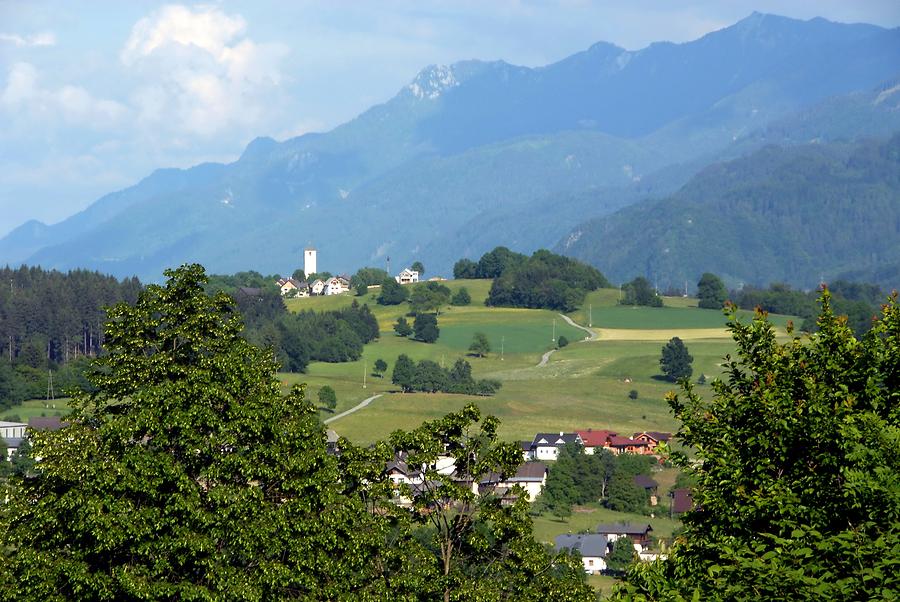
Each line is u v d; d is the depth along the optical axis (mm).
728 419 39000
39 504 51969
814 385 36562
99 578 50188
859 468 32469
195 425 54844
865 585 27891
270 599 52250
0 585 50438
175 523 51906
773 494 33219
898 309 40469
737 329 42062
